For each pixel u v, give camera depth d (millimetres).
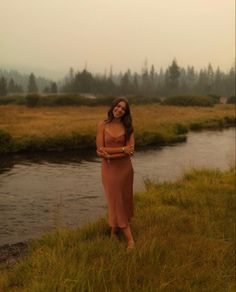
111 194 6828
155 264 5824
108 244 6578
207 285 5379
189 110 61062
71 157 21234
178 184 12836
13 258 7055
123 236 7258
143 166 19156
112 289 4910
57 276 5082
